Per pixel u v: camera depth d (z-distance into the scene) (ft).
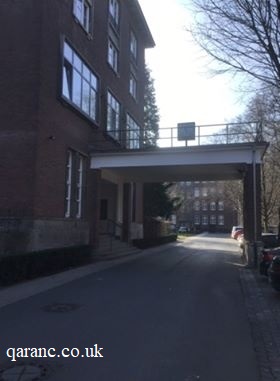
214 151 68.74
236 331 25.46
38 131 55.11
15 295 35.76
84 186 71.72
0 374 17.79
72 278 46.75
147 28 114.32
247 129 124.67
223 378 17.65
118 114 93.86
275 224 161.89
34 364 19.01
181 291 39.78
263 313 30.68
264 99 53.01
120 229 96.94
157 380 17.30
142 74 118.11
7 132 55.62
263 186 127.75
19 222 53.42
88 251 64.18
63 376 17.61
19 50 56.65
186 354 20.79
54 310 30.14
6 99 56.18
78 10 69.36
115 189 98.78
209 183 364.38
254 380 17.47
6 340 22.59
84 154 71.15
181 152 70.13
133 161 72.38
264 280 48.57
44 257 48.47
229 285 44.55
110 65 86.07
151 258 77.10
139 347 21.79
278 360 20.08
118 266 61.05
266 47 27.27
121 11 95.61
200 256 85.05
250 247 64.18
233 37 28.04
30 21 56.90
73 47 65.82
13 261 41.98
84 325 26.04
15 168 54.85
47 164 57.62
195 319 28.40
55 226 59.41
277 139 101.96
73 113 66.74
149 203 149.89
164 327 26.07
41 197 55.83
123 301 34.12
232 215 354.74
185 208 366.02
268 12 26.40
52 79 59.21
